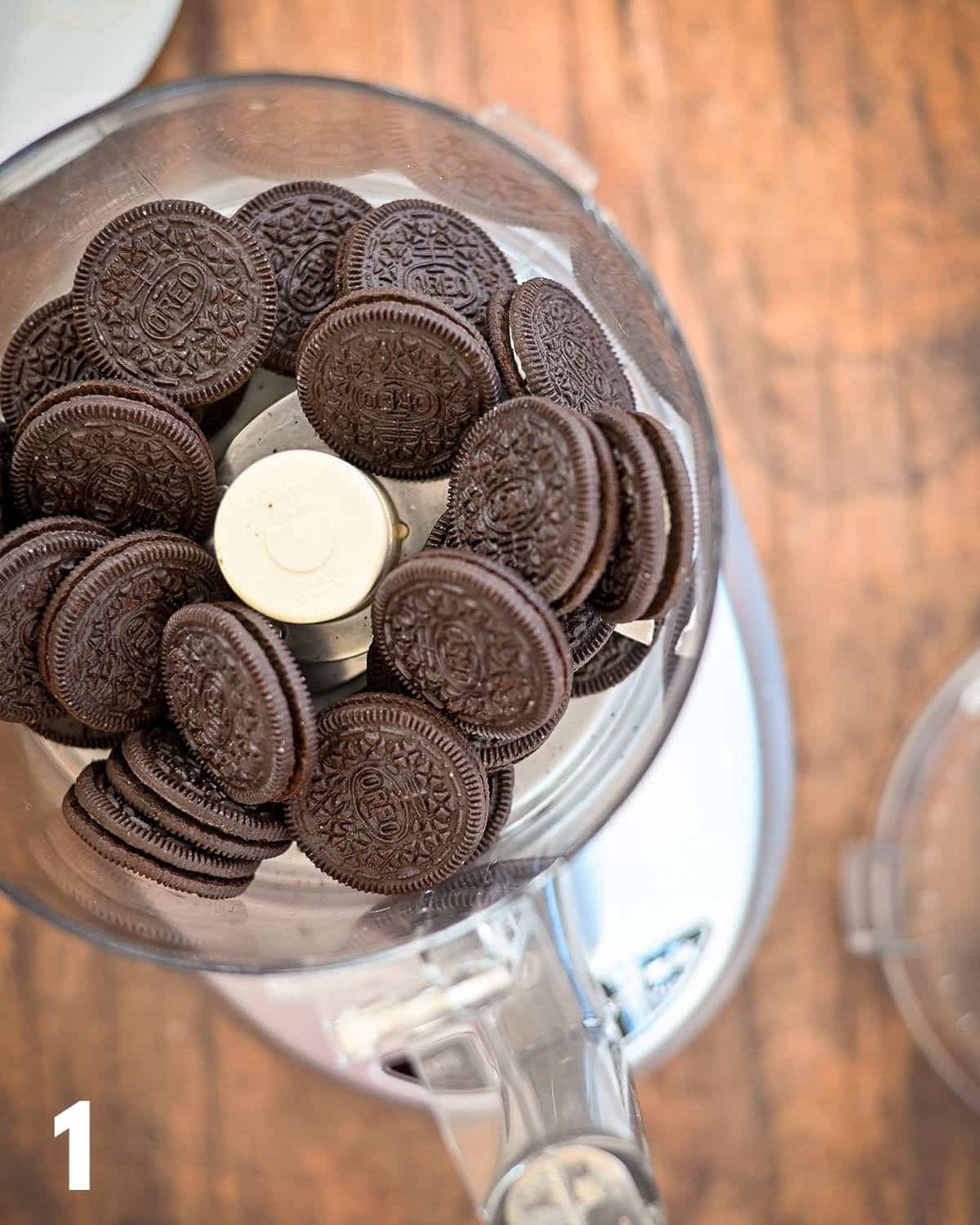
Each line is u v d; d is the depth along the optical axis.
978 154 0.70
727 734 0.63
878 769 0.72
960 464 0.71
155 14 0.64
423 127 0.55
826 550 0.71
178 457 0.50
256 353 0.50
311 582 0.50
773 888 0.65
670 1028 0.64
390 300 0.49
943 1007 0.71
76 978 0.70
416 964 0.58
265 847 0.50
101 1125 0.70
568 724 0.53
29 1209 0.69
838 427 0.71
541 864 0.52
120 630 0.49
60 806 0.51
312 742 0.48
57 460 0.50
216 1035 0.70
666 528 0.48
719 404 0.71
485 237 0.52
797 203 0.70
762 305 0.70
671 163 0.70
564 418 0.47
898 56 0.70
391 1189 0.70
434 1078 0.57
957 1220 0.70
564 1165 0.53
